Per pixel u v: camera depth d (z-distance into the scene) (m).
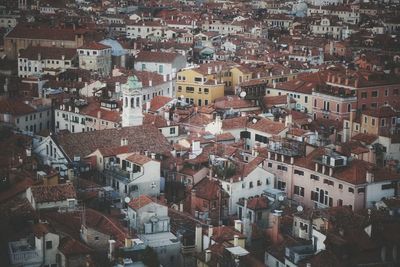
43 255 115.00
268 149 178.00
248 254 119.44
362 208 154.75
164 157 177.88
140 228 131.62
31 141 193.88
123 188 158.50
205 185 159.38
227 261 118.06
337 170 163.75
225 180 158.62
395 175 163.25
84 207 133.62
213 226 135.50
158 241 127.06
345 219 134.38
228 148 182.38
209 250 121.12
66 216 126.25
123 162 165.00
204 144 189.50
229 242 124.19
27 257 114.75
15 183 144.88
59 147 175.88
